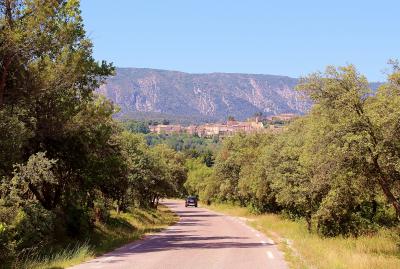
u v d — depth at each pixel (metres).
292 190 29.16
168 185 64.50
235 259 17.00
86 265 15.05
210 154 192.38
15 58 19.31
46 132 22.64
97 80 23.56
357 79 20.22
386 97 19.11
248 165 64.12
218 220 52.66
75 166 24.81
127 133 46.53
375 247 23.27
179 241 25.53
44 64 20.09
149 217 48.03
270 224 40.50
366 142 19.11
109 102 24.23
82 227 24.48
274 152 36.97
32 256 16.56
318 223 29.20
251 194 62.25
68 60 20.50
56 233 22.31
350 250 20.58
